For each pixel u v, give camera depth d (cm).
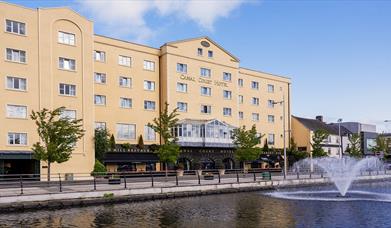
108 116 5081
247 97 6812
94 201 2800
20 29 4234
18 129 4134
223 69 6294
